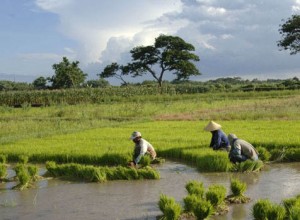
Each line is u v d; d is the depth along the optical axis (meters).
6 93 54.03
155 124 26.31
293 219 7.55
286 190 10.98
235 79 126.38
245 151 13.60
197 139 18.42
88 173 12.92
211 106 38.78
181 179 12.57
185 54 84.88
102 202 10.39
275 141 16.38
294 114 28.42
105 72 90.19
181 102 46.81
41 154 16.19
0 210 10.00
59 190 11.79
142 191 11.32
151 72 88.44
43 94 54.16
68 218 9.26
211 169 13.49
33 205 10.35
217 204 9.20
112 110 36.81
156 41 86.69
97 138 20.14
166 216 8.45
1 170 13.38
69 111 35.88
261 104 38.12
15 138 21.45
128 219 9.04
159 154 16.23
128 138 19.88
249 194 10.65
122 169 12.94
